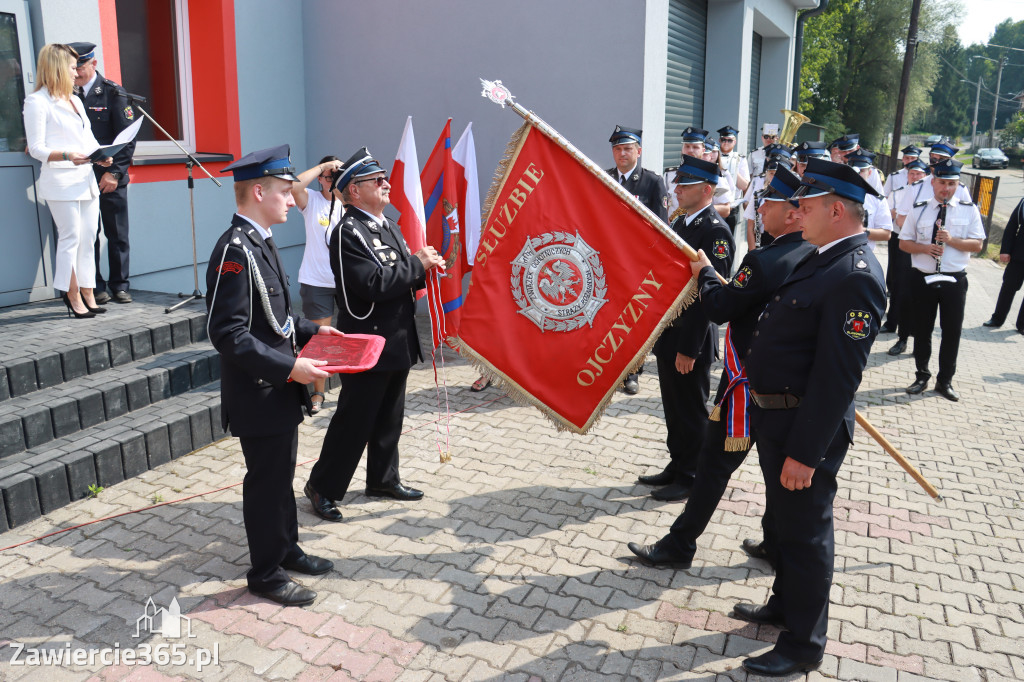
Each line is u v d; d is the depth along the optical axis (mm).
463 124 8211
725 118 10758
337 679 2988
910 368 7652
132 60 7277
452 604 3490
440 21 8102
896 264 8977
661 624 3385
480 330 3916
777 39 14117
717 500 3693
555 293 3869
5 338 5043
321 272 5527
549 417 3920
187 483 4559
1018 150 56938
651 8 7336
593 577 3736
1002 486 4902
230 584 3592
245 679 2973
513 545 4020
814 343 2951
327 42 8656
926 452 5457
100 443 4473
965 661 3166
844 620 3438
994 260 16266
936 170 6543
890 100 39125
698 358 4414
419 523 4230
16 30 5578
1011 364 8000
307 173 5371
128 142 5641
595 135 7625
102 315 5711
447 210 4816
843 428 3014
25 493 4016
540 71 7758
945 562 3943
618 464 5078
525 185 3889
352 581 3650
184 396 5254
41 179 5227
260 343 3188
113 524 4066
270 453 3355
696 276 3725
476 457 5145
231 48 7758
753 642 3266
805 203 2973
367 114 8633
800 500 3006
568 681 3004
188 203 7379
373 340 3436
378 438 4402
